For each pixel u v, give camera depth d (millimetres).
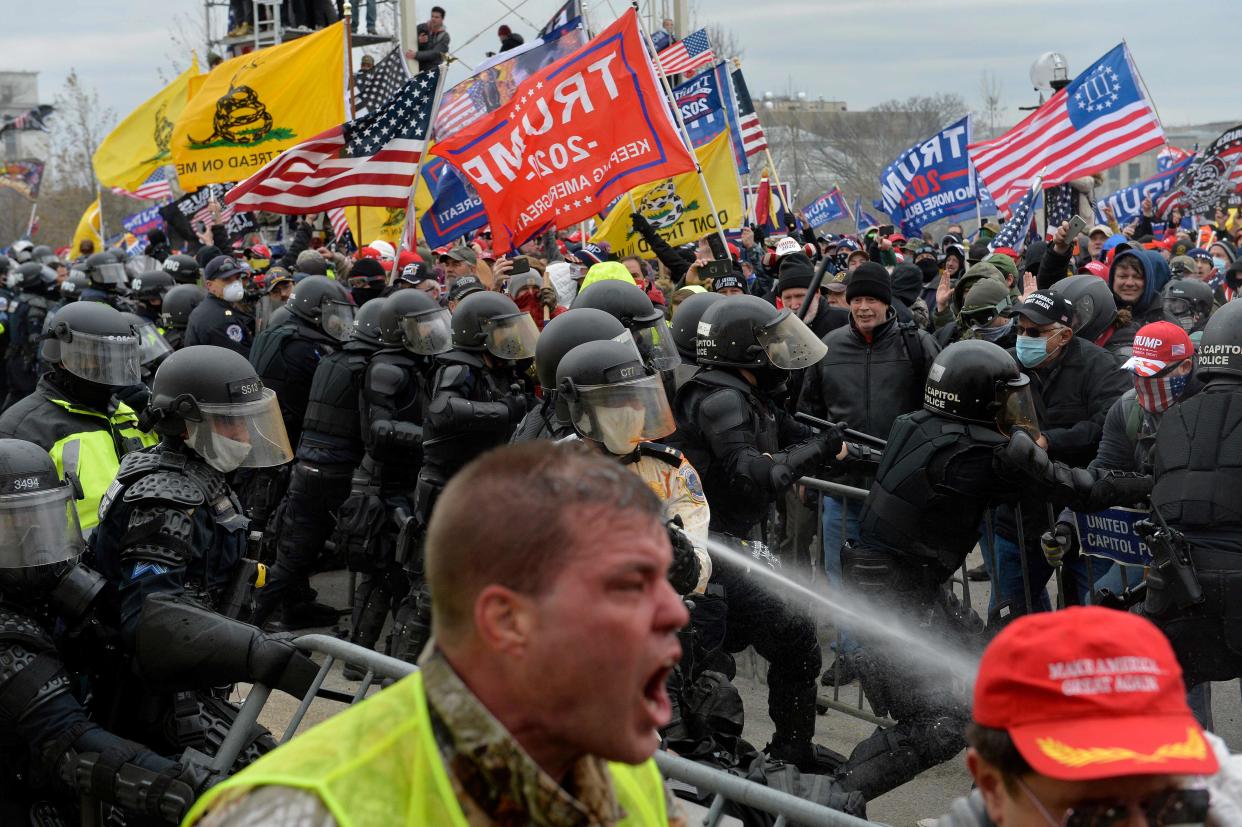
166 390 3783
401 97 9039
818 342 4949
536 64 11891
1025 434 4660
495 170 8586
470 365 6078
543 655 1389
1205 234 16375
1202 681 4512
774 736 5141
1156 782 1558
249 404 3848
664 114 8297
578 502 1404
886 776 4605
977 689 1636
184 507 3660
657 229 10836
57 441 4953
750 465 4781
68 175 35375
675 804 1799
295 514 6949
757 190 16188
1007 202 11859
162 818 3303
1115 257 7840
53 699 3404
